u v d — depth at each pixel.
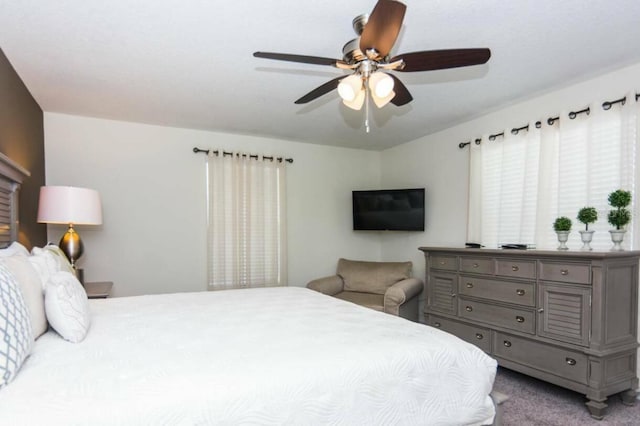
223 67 2.48
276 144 4.46
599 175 2.64
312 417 1.20
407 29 1.99
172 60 2.38
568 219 2.66
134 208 3.72
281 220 4.41
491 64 2.45
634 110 2.46
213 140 4.11
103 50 2.24
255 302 2.34
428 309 3.50
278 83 2.76
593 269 2.24
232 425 1.08
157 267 3.81
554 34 2.06
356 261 4.52
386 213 4.46
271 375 1.21
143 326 1.74
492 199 3.47
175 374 1.18
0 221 2.10
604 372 2.22
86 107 3.27
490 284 2.91
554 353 2.45
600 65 2.47
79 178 3.52
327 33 2.05
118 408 1.00
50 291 1.51
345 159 4.93
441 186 4.11
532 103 3.12
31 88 2.81
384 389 1.32
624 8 1.81
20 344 1.16
